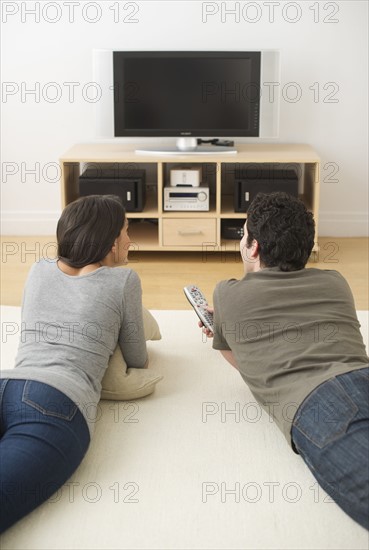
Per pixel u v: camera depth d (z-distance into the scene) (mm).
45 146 4613
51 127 4582
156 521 1787
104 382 2328
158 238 4312
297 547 1695
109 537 1729
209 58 4160
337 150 4574
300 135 4559
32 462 1732
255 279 2059
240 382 2510
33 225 4715
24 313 2146
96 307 2115
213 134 4242
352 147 4566
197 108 4223
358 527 1761
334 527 1762
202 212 4164
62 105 4547
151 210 4223
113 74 4191
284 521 1786
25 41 4457
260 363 1961
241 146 4484
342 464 1703
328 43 4418
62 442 1806
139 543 1711
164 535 1737
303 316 1978
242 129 4234
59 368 1965
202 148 4316
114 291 2162
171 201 4160
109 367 2322
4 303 3463
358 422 1732
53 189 4668
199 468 2010
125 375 2332
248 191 4129
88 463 2027
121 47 4453
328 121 4531
